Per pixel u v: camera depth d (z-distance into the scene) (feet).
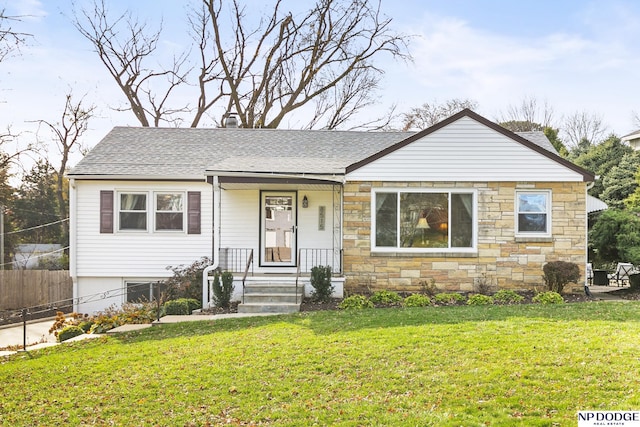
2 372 29.50
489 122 47.98
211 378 25.09
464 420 18.40
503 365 23.66
